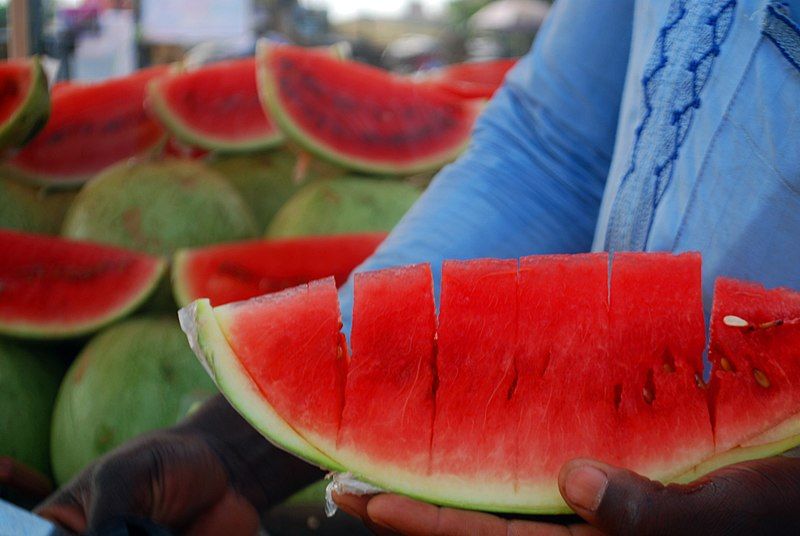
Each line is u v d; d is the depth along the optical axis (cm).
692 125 55
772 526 45
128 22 245
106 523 56
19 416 106
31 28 168
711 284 55
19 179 137
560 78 70
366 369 52
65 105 144
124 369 105
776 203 52
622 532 44
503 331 53
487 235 69
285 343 51
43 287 116
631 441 51
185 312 51
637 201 58
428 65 654
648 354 52
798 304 50
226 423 62
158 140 146
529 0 671
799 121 51
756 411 50
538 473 51
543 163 70
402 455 51
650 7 60
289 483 62
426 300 53
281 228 135
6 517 49
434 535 49
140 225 125
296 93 140
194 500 59
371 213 133
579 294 52
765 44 52
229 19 254
